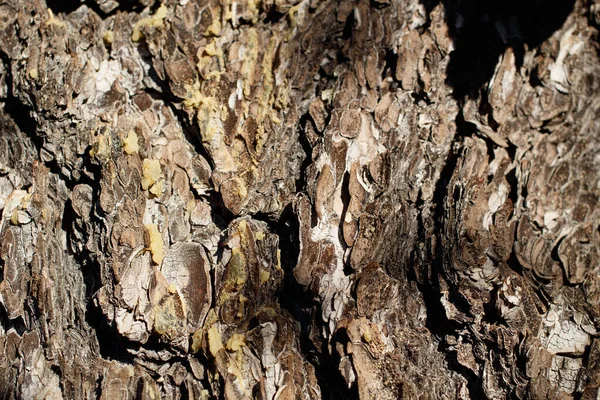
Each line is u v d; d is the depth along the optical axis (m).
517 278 0.43
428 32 0.45
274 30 0.47
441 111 0.46
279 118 0.47
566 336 0.43
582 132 0.43
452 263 0.44
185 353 0.47
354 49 0.46
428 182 0.46
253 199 0.47
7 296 0.48
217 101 0.46
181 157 0.47
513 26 0.44
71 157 0.47
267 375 0.46
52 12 0.47
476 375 0.45
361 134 0.46
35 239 0.48
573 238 0.43
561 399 0.43
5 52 0.47
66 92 0.46
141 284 0.45
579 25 0.42
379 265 0.46
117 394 0.47
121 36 0.47
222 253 0.47
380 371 0.45
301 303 0.47
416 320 0.46
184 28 0.46
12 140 0.49
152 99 0.47
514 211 0.43
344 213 0.45
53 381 0.49
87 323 0.48
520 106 0.43
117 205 0.45
